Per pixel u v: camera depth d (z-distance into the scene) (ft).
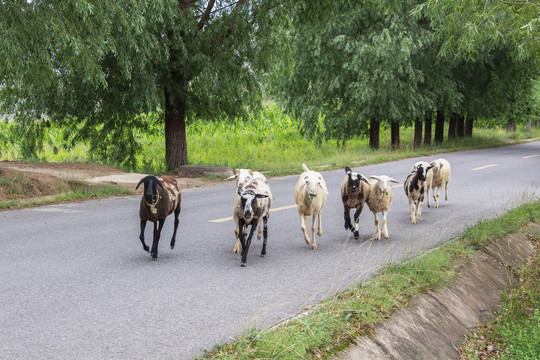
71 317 16.25
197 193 44.50
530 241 30.45
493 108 104.06
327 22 79.05
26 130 61.21
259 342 13.99
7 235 27.17
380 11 79.71
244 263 22.61
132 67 47.32
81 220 31.58
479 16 30.01
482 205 38.93
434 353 16.98
